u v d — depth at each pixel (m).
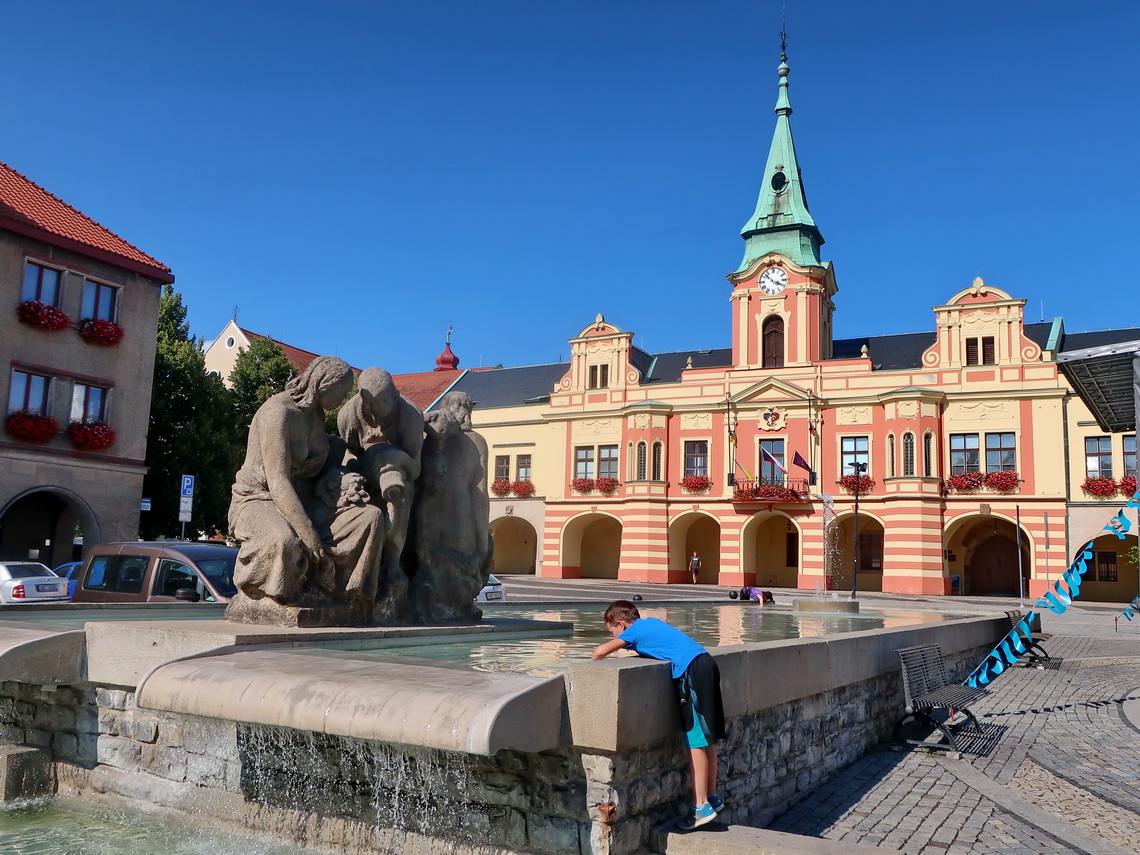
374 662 5.15
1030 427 39.50
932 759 8.09
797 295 44.47
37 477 26.67
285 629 6.28
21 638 5.88
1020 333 40.19
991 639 15.52
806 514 42.91
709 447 45.25
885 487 41.28
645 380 50.34
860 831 5.91
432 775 4.86
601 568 51.03
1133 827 6.11
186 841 5.23
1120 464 37.88
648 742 4.73
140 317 29.91
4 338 26.05
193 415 34.47
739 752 5.77
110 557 11.66
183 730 5.64
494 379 56.81
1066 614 30.91
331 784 5.11
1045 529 36.81
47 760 6.16
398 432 7.88
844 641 7.73
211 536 35.00
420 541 8.14
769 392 44.03
